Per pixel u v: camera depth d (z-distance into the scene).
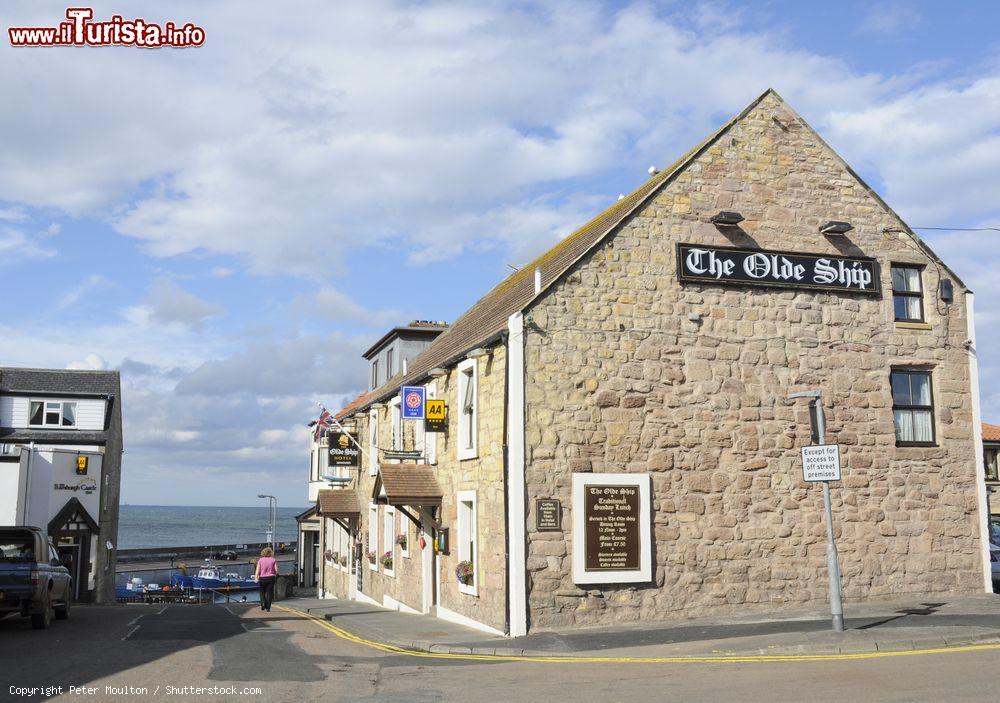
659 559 16.78
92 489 36.69
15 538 17.98
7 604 16.83
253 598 58.31
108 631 17.06
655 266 17.75
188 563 86.81
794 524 17.73
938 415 19.28
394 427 25.38
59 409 39.28
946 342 19.59
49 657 12.94
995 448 41.59
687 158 18.42
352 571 31.27
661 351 17.47
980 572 18.88
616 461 16.80
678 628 15.38
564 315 17.02
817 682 10.20
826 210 19.16
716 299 18.03
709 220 18.25
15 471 33.50
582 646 14.06
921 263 19.72
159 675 11.33
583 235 21.78
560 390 16.72
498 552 16.47
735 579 17.17
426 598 21.27
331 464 28.34
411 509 22.56
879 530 18.28
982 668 10.75
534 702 9.47
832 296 18.89
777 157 19.02
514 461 16.17
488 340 17.30
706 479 17.33
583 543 16.25
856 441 18.47
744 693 9.66
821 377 18.47
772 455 17.83
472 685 10.77
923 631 13.62
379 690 10.40
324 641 16.11
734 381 17.84
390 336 36.03
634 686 10.40
